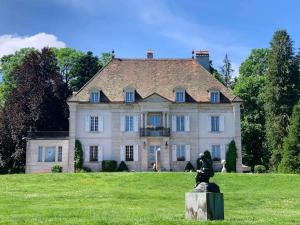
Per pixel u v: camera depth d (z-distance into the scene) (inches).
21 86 2518.5
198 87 2320.4
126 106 2252.7
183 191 1384.1
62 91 2588.6
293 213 927.7
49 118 2496.3
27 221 713.6
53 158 2218.3
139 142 2234.3
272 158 2508.6
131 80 2347.4
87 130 2235.5
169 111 2246.6
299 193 1299.2
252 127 2819.9
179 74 2385.6
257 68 3208.7
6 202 1065.5
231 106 2271.2
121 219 737.6
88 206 1014.4
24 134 2384.4
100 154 2224.4
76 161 2194.9
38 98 2474.2
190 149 2241.6
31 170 2199.8
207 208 715.4
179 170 2224.4
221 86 2331.4
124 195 1216.2
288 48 2645.2
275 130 2559.1
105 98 2253.9
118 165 2218.3
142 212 911.7
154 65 2434.8
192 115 2262.6
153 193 1264.8
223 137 2252.7
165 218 749.9
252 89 2940.5
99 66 3189.0
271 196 1235.9
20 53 3161.9
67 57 3161.9
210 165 751.7
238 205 1107.3
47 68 2581.2
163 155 2219.5
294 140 2086.6
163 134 2218.3
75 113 2236.7
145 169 2209.6
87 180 1567.4
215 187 741.9
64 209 941.2
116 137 2239.2
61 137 2301.9
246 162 2876.5
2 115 2422.5
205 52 2503.7
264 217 809.5
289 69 2620.6
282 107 2586.1
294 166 2063.2
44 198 1144.2
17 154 2357.3
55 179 1579.7
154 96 2225.6
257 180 1567.4
